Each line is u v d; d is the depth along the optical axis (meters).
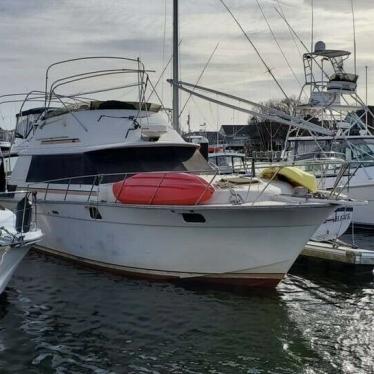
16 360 6.61
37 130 12.08
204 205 8.49
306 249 11.50
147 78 11.41
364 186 14.80
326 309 8.52
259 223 8.53
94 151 10.15
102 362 6.60
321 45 15.70
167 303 8.52
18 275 9.93
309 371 6.44
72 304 8.47
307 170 13.58
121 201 9.23
